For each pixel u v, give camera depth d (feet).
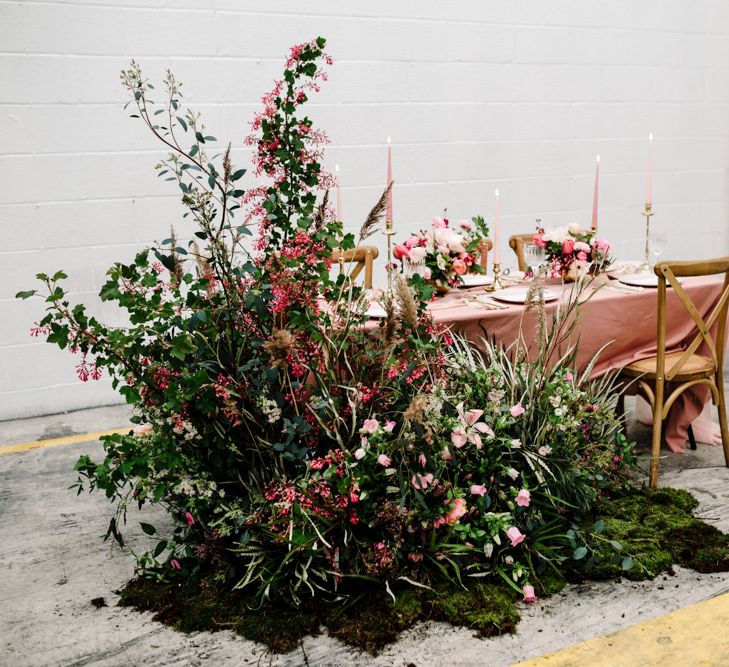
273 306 7.32
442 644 6.36
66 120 12.07
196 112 12.87
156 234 12.89
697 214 17.66
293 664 6.17
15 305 12.25
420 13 14.06
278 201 7.61
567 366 9.19
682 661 6.09
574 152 16.01
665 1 16.16
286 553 7.00
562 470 7.66
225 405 6.91
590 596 6.99
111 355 6.89
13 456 10.85
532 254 10.16
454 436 7.09
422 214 14.85
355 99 13.91
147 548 8.18
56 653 6.43
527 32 15.01
